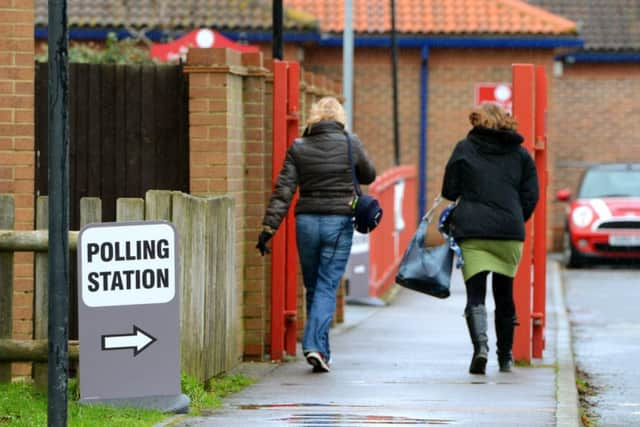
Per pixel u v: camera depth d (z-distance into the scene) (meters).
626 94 107.19
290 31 93.06
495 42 97.50
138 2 94.88
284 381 33.69
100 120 36.75
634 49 106.06
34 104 34.69
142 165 36.75
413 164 98.75
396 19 97.88
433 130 98.62
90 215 28.72
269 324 39.44
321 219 35.50
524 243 37.75
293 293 38.97
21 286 32.25
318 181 35.53
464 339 44.53
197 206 30.27
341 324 49.94
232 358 34.78
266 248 35.88
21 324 32.25
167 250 27.09
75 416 25.61
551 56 99.12
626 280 75.44
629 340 47.66
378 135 98.88
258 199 38.25
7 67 33.00
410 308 58.22
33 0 33.12
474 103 98.38
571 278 76.94
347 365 37.12
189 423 26.42
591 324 53.34
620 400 34.09
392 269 69.00
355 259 59.22
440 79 98.50
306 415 27.81
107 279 26.92
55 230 21.62
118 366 27.05
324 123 35.84
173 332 27.19
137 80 36.72
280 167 38.25
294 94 38.91
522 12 98.81
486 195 34.59
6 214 28.67
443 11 98.81
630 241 82.38
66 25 21.38
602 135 107.25
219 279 32.88
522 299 37.66
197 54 35.88
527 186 34.94
